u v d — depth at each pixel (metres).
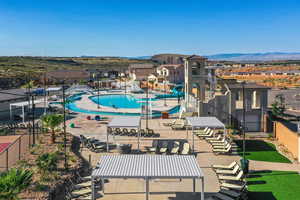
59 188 16.08
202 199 13.48
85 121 36.78
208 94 45.44
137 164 14.99
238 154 23.06
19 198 14.00
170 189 16.31
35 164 19.36
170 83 84.06
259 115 31.70
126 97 64.19
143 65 122.44
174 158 15.96
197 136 28.06
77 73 110.31
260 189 16.52
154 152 22.73
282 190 16.34
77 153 23.14
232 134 29.12
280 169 19.73
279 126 26.95
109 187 16.55
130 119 26.02
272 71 159.00
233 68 186.88
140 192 15.92
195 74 41.41
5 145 25.36
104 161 15.46
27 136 28.38
